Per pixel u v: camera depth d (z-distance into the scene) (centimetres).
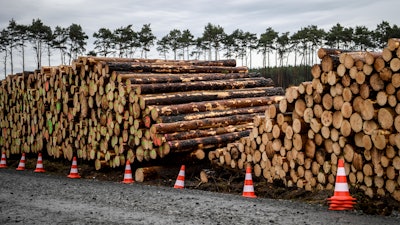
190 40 6388
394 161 845
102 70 1448
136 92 1364
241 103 1555
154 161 1409
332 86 960
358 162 908
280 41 6362
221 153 1241
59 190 1045
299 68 7275
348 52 993
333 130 960
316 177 1010
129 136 1389
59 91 1630
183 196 943
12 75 1941
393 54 846
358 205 790
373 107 877
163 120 1317
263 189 1059
